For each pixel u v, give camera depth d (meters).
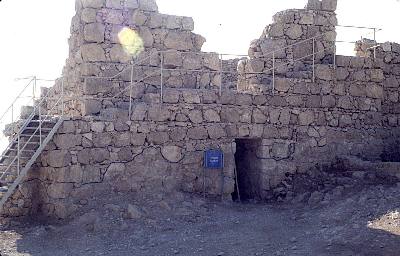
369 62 15.70
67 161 12.59
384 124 16.23
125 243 10.48
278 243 9.91
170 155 13.73
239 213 12.76
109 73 14.72
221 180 14.14
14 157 12.18
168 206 12.60
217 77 15.85
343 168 14.70
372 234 9.54
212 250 9.72
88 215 11.92
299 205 13.25
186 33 15.62
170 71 15.36
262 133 14.62
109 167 13.09
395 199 11.32
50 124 12.83
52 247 10.59
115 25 14.88
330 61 15.91
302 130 14.98
